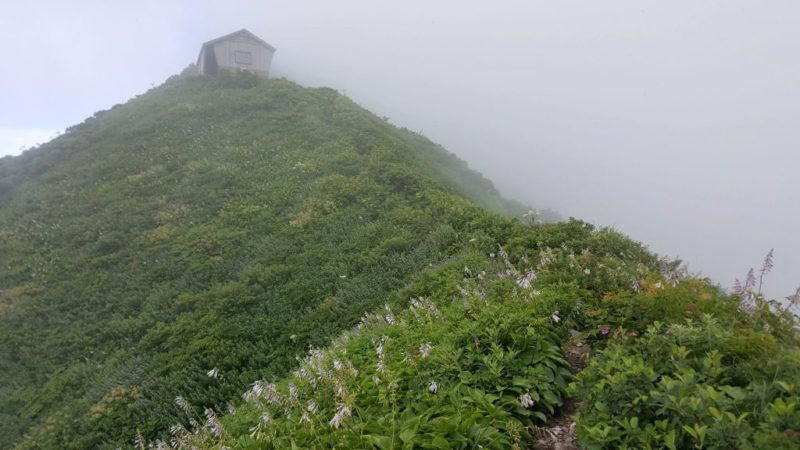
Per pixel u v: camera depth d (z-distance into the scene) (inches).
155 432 427.8
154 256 791.1
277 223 834.8
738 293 287.6
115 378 522.9
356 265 653.9
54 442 450.6
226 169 1074.1
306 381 292.2
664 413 169.3
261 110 1439.5
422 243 660.7
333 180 945.5
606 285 338.6
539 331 259.1
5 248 880.9
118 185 1061.1
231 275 701.9
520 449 187.5
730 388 171.8
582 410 194.7
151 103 1598.2
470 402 213.2
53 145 1370.6
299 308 594.2
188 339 558.6
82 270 786.2
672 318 248.1
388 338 323.6
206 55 1892.2
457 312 336.2
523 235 545.6
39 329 663.8
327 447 207.2
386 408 222.4
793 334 256.4
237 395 443.8
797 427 141.6
